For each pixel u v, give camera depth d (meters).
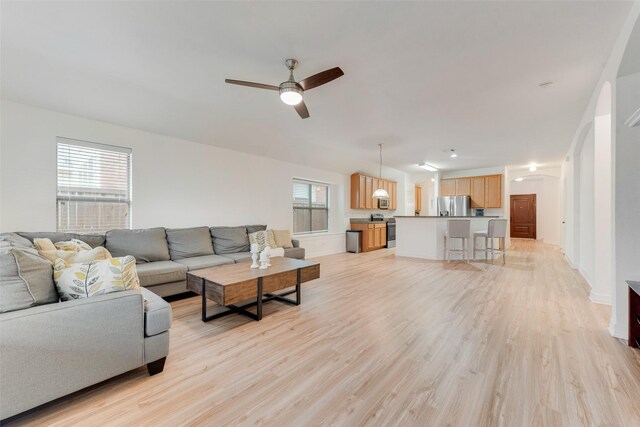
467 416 1.41
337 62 2.49
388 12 1.87
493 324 2.57
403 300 3.28
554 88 3.00
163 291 3.17
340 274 4.66
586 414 1.41
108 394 1.59
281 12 1.86
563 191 7.03
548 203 9.30
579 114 3.77
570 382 1.68
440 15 1.89
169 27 2.03
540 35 2.10
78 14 1.89
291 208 6.09
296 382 1.71
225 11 1.86
